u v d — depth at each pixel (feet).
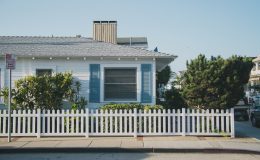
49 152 41.50
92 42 68.08
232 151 41.14
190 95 52.06
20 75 61.11
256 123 71.92
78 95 60.54
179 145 43.11
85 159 36.83
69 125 50.52
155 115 50.24
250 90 145.79
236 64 51.44
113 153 40.75
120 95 61.21
